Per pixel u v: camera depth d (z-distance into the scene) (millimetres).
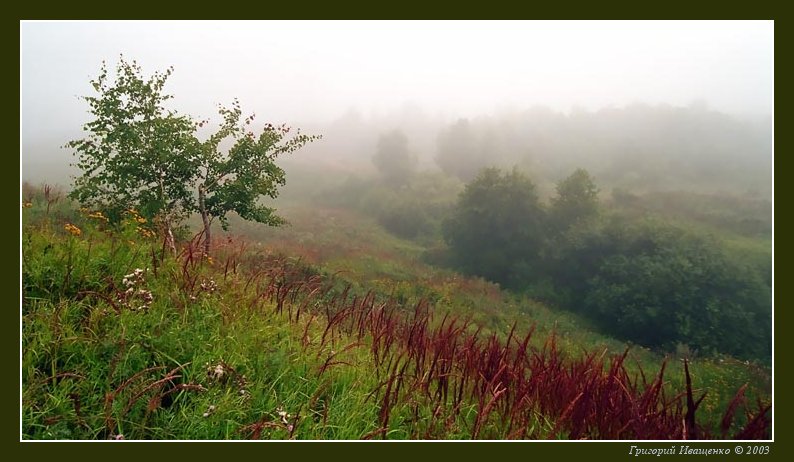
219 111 9234
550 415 3602
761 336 20344
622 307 22656
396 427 3154
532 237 32781
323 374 3521
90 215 5852
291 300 4863
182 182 8750
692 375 10664
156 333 3303
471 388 3861
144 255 4371
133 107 8086
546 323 19734
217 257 5660
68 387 2760
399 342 4641
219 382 3121
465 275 31266
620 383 3393
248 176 9172
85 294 3609
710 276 23062
